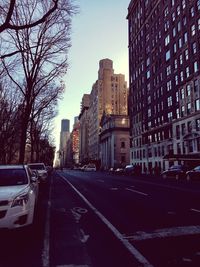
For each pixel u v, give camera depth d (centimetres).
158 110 6359
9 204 659
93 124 15550
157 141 6322
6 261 540
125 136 10669
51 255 570
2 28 792
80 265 509
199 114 4588
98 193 1747
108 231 762
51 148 8812
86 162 14800
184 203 1242
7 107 2555
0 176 838
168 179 3538
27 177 852
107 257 550
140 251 583
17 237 716
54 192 1847
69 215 1013
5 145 2827
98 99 14188
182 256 547
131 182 2819
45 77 2194
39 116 3803
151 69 6812
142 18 7556
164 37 6081
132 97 8425
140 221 879
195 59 4731
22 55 1870
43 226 838
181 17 5262
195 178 3139
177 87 5416
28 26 809
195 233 719
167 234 714
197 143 4688
